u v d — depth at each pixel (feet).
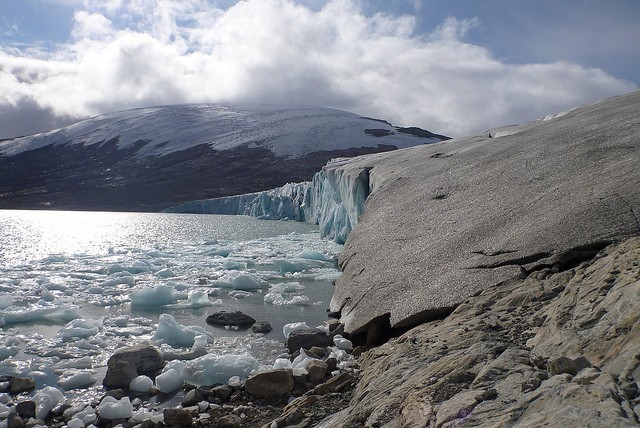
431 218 29.91
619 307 10.62
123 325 29.99
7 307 34.27
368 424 11.20
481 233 23.47
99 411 17.35
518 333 13.34
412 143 322.55
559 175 26.16
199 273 49.34
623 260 13.03
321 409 15.21
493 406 9.08
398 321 20.06
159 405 18.28
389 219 33.88
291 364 20.49
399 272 24.39
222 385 18.90
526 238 20.10
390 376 13.64
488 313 15.84
